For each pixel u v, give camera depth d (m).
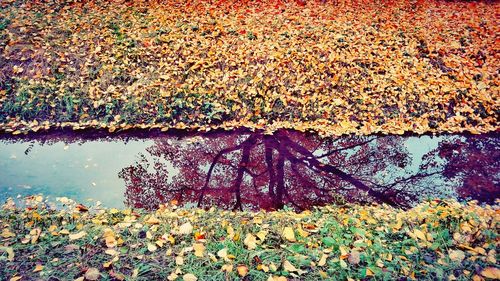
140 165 5.82
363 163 5.97
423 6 10.86
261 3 10.48
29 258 3.61
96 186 5.27
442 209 4.44
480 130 6.85
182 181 5.50
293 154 6.19
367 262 3.53
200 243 3.77
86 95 7.22
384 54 8.27
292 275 3.39
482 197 5.18
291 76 7.68
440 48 8.48
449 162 6.00
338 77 7.69
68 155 6.04
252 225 4.16
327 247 3.77
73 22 8.74
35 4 9.37
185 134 6.72
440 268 3.40
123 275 3.40
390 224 4.14
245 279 3.37
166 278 3.41
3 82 7.32
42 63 7.62
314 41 8.52
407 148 6.37
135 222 4.25
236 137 6.64
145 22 8.94
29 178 5.37
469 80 7.72
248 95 7.32
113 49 8.04
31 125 6.82
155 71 7.69
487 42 8.81
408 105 7.27
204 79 7.58
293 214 4.56
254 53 8.06
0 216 4.32
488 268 3.33
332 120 7.06
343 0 11.02
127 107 7.10
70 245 3.75
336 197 5.18
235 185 5.45
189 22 9.07
